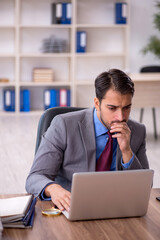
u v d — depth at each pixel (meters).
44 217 1.54
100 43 8.12
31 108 8.09
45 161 1.87
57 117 1.98
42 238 1.37
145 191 1.53
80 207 1.49
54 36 7.91
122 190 1.51
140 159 2.04
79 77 8.25
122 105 1.74
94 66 8.25
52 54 7.68
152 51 7.95
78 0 7.92
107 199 1.50
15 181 3.90
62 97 7.79
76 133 1.94
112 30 8.12
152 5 8.19
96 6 7.97
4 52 7.84
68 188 1.95
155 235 1.41
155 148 5.27
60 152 1.91
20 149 5.09
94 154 1.92
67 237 1.38
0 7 7.65
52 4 7.63
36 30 7.84
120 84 1.71
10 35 7.82
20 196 1.70
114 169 1.97
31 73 8.01
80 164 1.93
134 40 8.27
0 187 3.72
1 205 1.51
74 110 2.20
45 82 7.72
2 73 7.91
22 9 7.73
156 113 7.79
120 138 1.85
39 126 2.14
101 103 1.77
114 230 1.44
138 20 8.22
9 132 6.09
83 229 1.44
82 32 7.73
